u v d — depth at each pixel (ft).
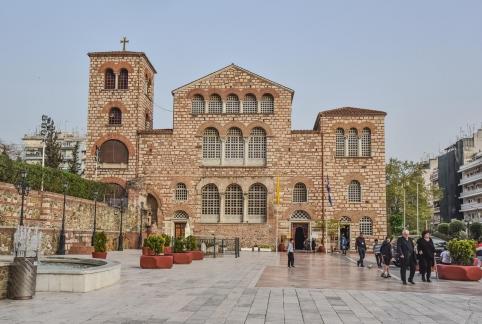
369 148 218.18
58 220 151.33
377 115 218.18
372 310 54.34
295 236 219.00
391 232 291.38
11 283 57.57
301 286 76.28
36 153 443.73
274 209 215.92
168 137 221.05
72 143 472.03
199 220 217.15
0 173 129.90
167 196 218.59
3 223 127.44
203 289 69.56
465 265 92.32
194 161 220.02
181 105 223.30
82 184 178.19
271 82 222.07
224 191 218.59
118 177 219.20
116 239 181.68
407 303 60.18
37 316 47.03
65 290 63.87
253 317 48.55
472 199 419.54
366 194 214.90
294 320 47.55
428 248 89.20
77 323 43.96
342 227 214.28
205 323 45.16
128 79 222.48
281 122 220.23
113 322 44.70
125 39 226.79
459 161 450.71
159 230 216.54
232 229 216.13
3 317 46.39
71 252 145.48
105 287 70.28
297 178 217.36
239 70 223.92
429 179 534.37
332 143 217.77
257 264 124.98
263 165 219.41
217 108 223.71
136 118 220.64
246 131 220.64
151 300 58.23
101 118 220.84
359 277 95.35
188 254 122.52
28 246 76.28
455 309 56.24
